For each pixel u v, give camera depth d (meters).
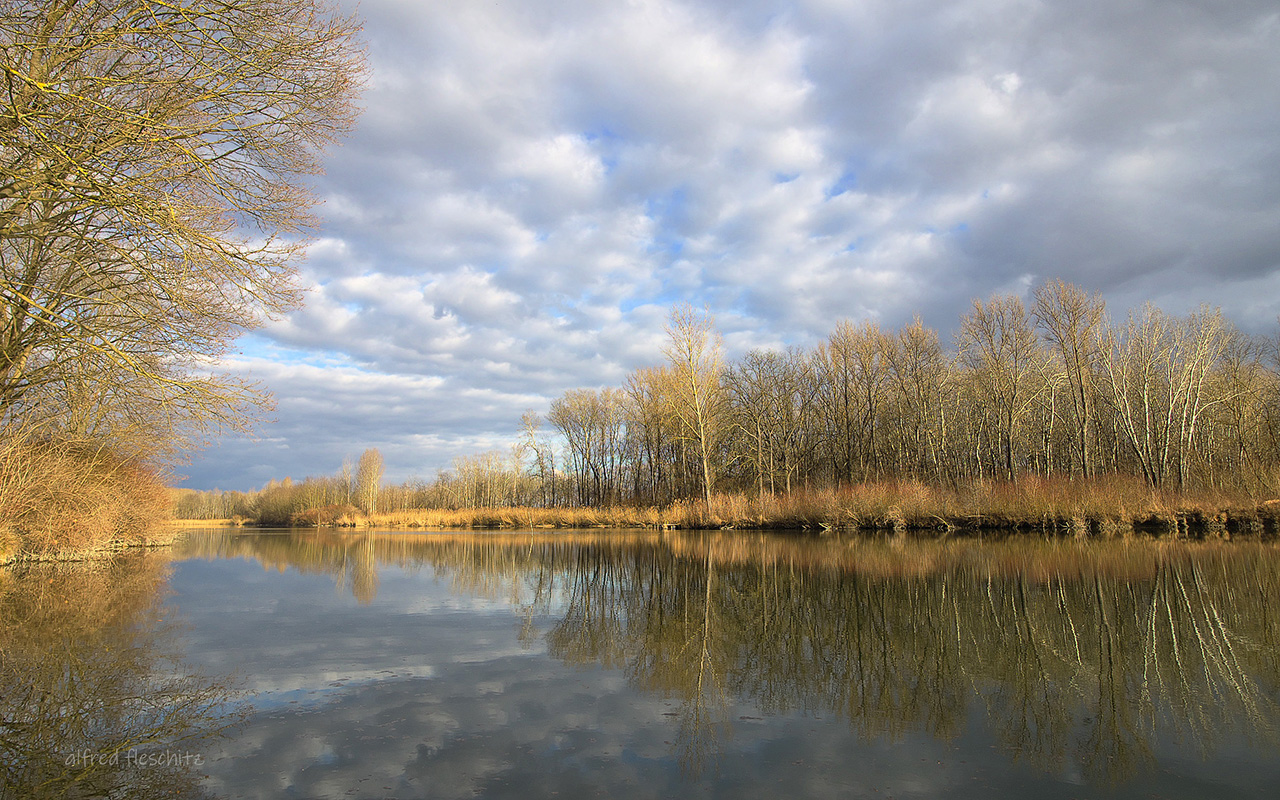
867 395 48.78
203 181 9.95
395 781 4.84
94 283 10.23
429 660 8.66
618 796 4.60
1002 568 17.70
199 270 9.70
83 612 12.28
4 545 18.45
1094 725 6.21
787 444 53.50
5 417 12.80
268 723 6.12
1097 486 29.64
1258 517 26.83
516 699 6.94
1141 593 13.38
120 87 9.15
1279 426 39.69
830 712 6.59
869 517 34.44
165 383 10.23
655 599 14.05
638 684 7.57
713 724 6.21
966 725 6.21
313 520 78.50
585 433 73.94
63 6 8.74
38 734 5.81
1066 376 41.28
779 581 16.44
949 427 48.28
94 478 21.27
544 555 26.33
